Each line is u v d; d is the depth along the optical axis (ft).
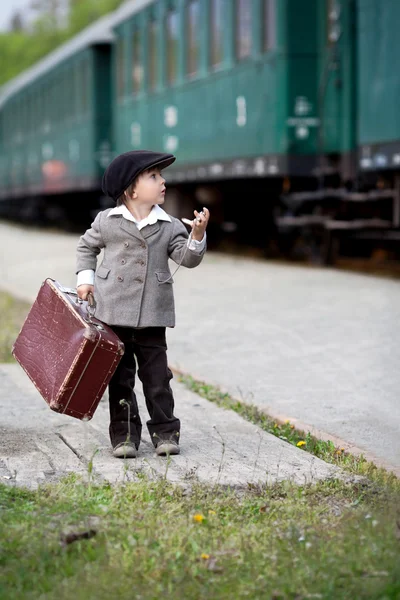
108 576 12.71
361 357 29.84
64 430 21.12
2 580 12.62
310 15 55.47
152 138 78.38
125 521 14.79
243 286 49.65
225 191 73.20
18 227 148.56
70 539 13.93
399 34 45.34
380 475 17.57
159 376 18.99
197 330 35.94
